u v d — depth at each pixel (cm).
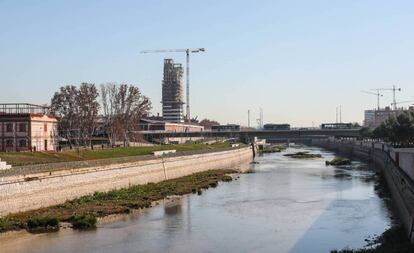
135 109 18612
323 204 8512
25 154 10638
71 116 17388
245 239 5988
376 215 7469
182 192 9788
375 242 5731
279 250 5481
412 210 5788
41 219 6456
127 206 7894
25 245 5588
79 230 6334
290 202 8744
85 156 12038
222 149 18462
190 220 7094
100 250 5447
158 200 8900
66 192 8088
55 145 14350
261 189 10569
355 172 14450
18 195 6969
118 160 10038
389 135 16225
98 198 8488
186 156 14050
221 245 5703
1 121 12719
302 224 6844
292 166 17262
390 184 10188
